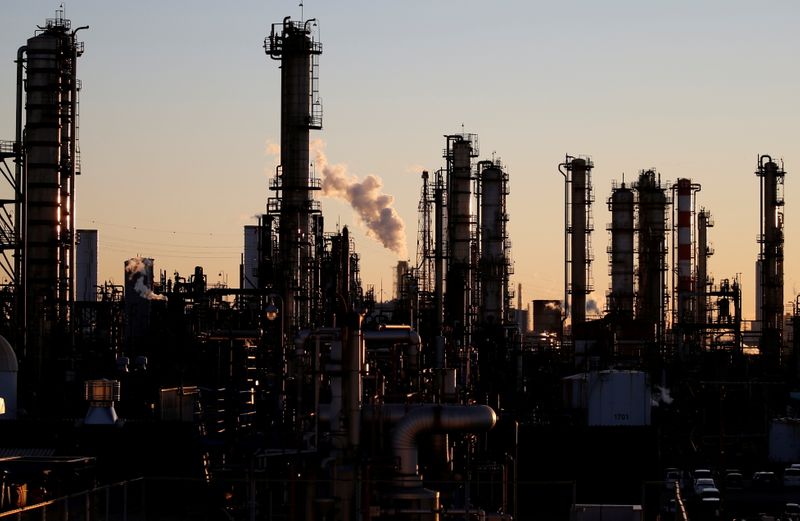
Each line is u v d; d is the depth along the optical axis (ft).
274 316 332.80
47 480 265.75
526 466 364.99
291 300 527.40
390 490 232.73
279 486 284.00
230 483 298.56
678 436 491.31
